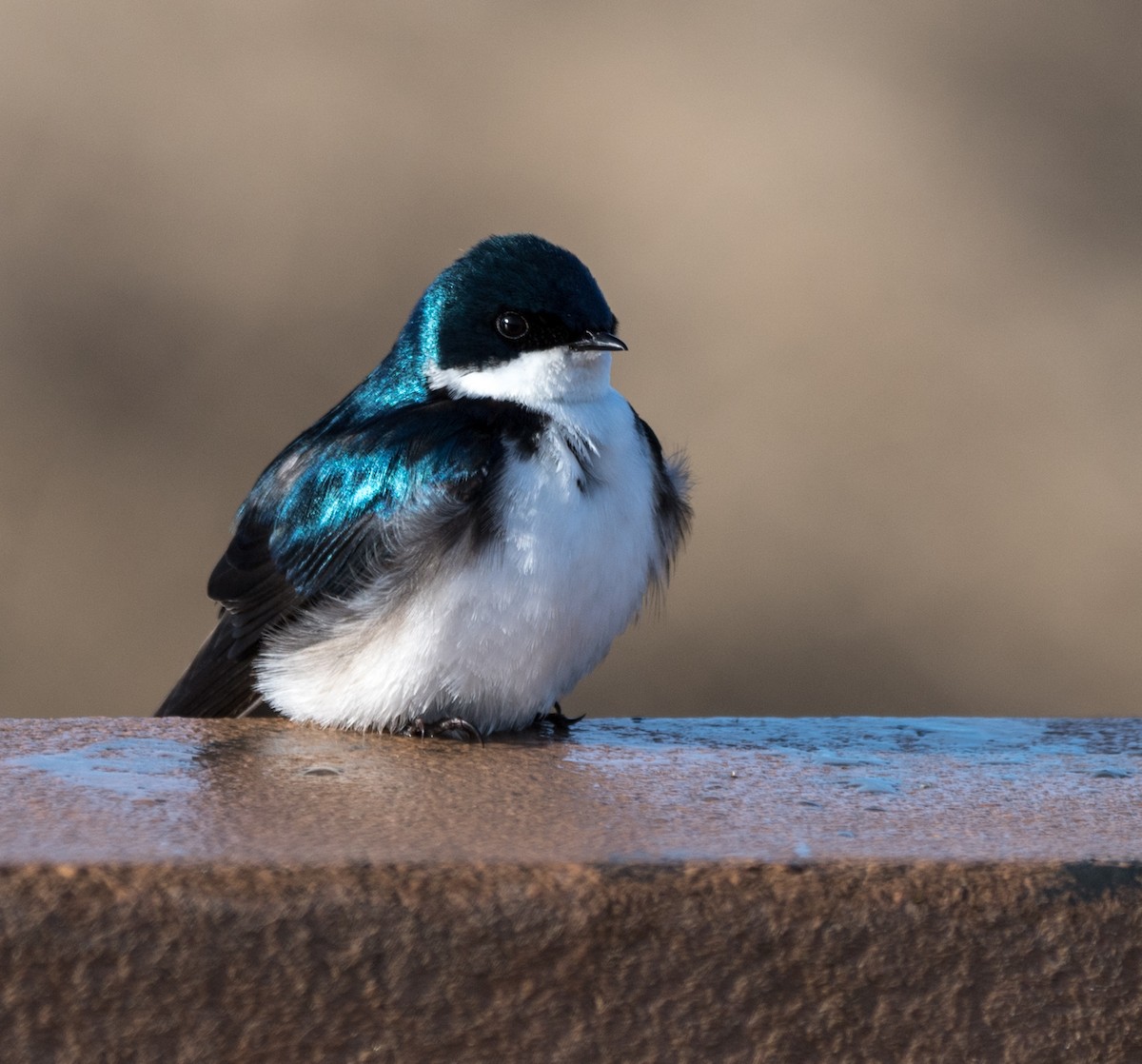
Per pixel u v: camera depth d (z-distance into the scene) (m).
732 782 3.45
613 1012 3.39
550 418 3.50
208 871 3.39
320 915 3.39
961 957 3.40
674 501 3.51
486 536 3.48
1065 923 3.40
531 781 3.44
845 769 3.46
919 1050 3.40
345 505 3.50
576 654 3.49
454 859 3.40
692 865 3.40
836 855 3.40
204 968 3.39
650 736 3.49
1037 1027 3.40
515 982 3.39
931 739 3.49
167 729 3.48
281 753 3.46
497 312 3.50
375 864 3.39
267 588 3.51
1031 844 3.41
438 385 3.51
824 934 3.40
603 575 3.49
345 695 3.49
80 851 3.39
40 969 3.39
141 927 3.39
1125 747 3.48
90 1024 3.39
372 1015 3.39
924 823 3.42
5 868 3.39
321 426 3.53
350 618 3.49
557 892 3.39
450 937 3.39
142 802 3.42
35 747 3.46
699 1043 3.40
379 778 3.44
